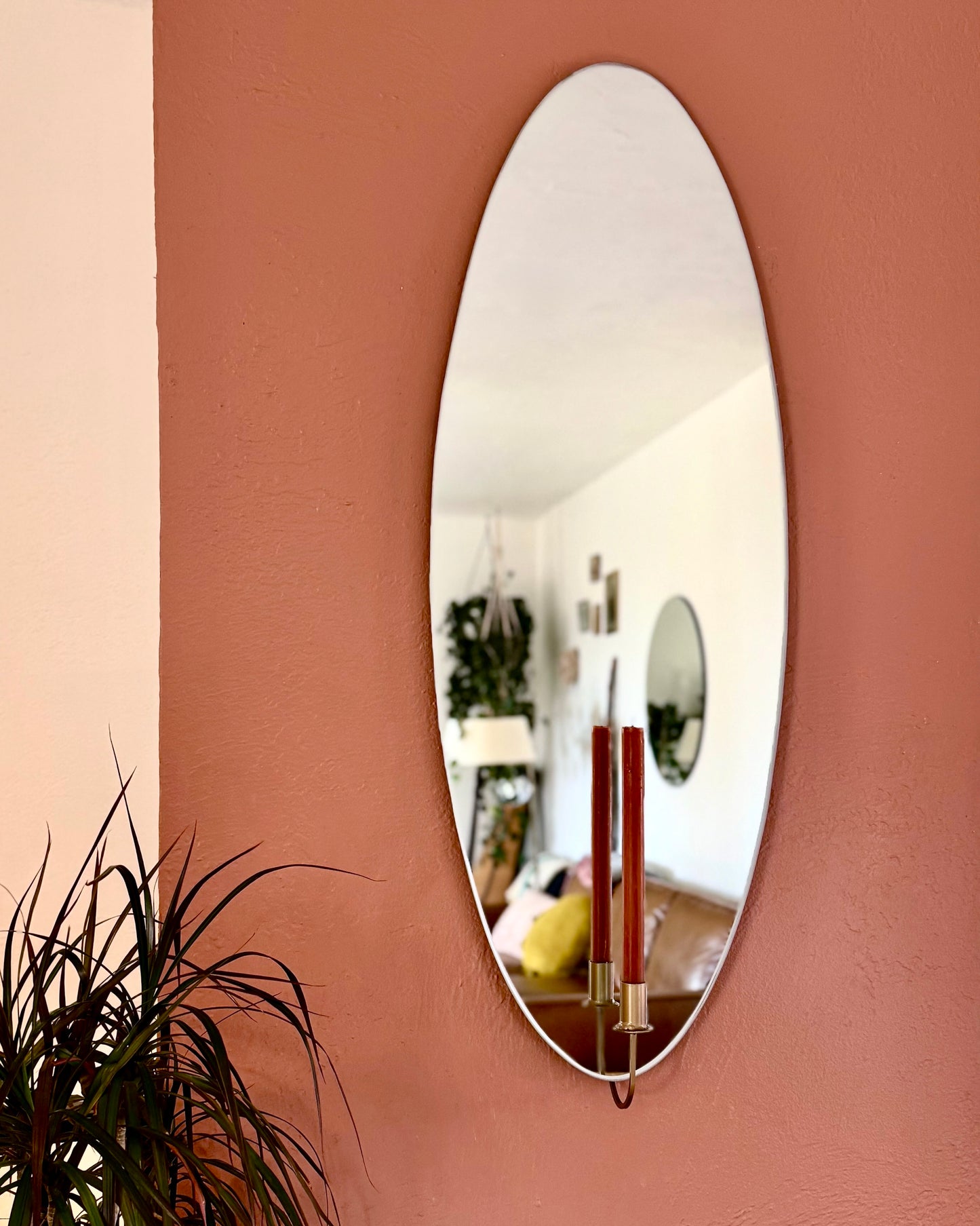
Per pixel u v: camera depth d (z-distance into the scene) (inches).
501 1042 41.7
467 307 42.5
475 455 42.3
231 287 40.5
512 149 43.5
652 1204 43.1
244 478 40.3
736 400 45.5
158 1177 26.1
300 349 41.0
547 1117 42.1
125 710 40.6
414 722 41.4
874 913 46.5
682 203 45.4
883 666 47.3
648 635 43.7
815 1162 45.3
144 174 41.1
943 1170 46.8
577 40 45.1
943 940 47.3
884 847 46.8
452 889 41.5
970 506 48.9
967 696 48.3
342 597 41.0
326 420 41.2
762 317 46.1
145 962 29.5
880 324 48.2
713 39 46.9
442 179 42.9
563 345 43.5
